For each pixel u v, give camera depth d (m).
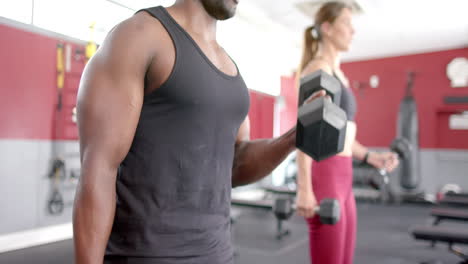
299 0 4.70
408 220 4.88
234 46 5.80
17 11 3.24
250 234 4.00
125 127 0.52
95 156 0.51
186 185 0.56
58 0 3.34
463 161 6.45
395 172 6.74
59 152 3.77
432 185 6.64
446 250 3.46
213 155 0.59
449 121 6.66
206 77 0.56
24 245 3.33
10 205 3.40
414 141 6.36
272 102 7.27
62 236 3.72
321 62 1.31
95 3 3.33
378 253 3.36
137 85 0.53
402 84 6.98
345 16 1.39
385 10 4.96
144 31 0.53
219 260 0.59
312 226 1.29
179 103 0.54
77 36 3.40
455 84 6.49
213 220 0.60
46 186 3.67
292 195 5.32
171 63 0.54
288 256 3.20
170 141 0.55
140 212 0.55
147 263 0.54
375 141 7.16
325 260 1.25
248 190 6.68
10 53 3.39
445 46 6.52
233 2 0.63
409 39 6.16
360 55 7.14
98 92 0.52
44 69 3.64
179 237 0.56
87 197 0.50
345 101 1.33
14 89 3.43
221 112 0.58
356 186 6.45
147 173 0.55
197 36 0.61
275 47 6.52
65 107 3.81
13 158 3.43
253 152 0.73
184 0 0.62
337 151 0.56
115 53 0.52
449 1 4.66
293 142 0.66
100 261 0.50
